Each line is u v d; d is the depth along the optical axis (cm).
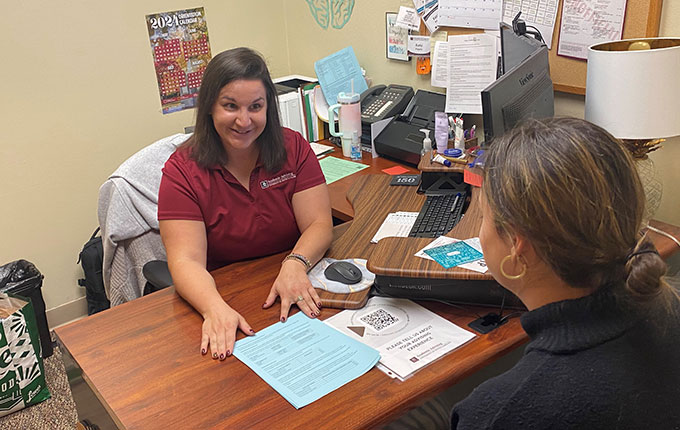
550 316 74
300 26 317
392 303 146
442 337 131
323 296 148
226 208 173
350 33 291
